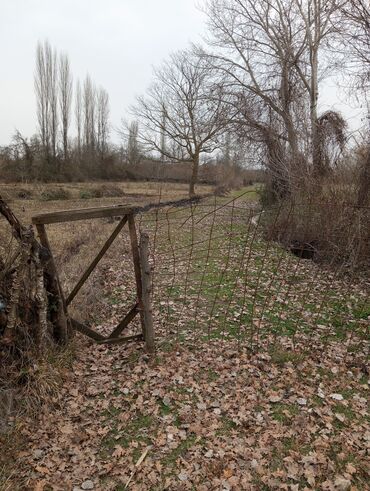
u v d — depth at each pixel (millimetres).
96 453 3418
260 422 3740
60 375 4312
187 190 42594
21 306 4145
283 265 9227
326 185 10188
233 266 9305
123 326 5129
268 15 18531
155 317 6301
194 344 5305
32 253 4125
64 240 12297
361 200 9070
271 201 15617
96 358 4883
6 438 3441
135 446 3492
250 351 5082
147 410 3947
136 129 44781
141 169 50875
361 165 9523
